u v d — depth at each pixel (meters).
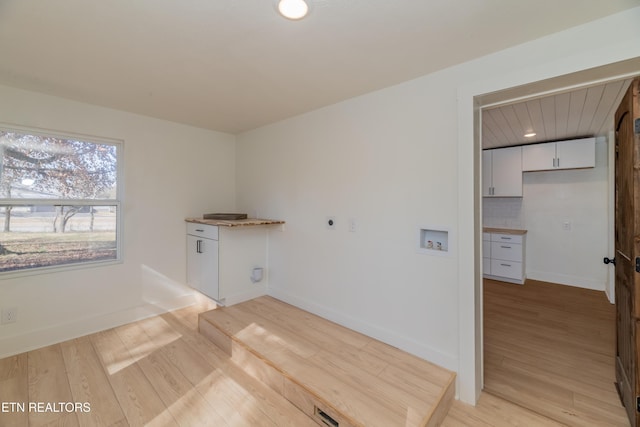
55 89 2.27
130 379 1.99
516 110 2.74
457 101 1.83
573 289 4.05
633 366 1.52
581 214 4.11
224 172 3.64
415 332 2.08
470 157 1.77
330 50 1.68
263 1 1.27
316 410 1.63
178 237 3.23
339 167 2.54
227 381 1.99
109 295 2.75
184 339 2.57
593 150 3.74
